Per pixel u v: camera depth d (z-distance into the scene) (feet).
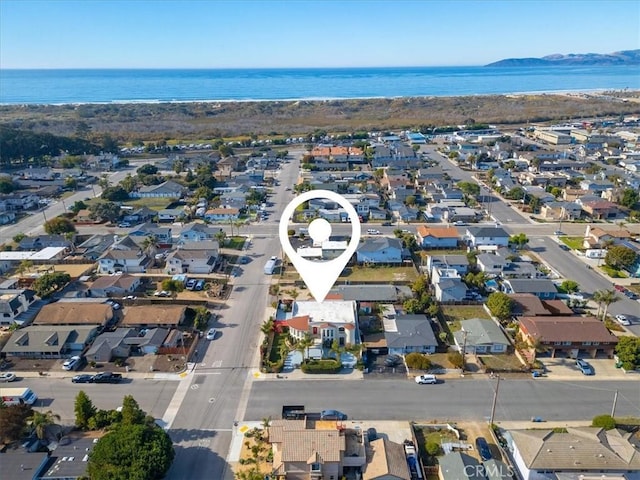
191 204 410.93
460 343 205.77
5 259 292.61
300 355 203.92
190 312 237.66
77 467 140.26
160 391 182.91
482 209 393.09
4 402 169.68
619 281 269.44
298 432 143.84
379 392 181.68
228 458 150.41
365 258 291.79
